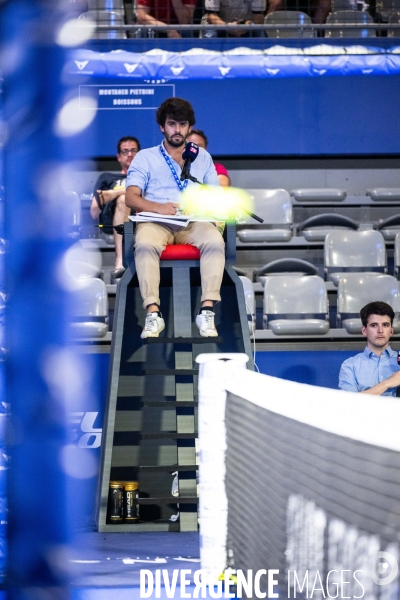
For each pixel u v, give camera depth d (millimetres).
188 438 14086
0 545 2646
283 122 26141
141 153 14984
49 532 2467
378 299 22359
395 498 4223
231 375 9844
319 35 27891
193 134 20547
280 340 21984
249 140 26078
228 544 9531
